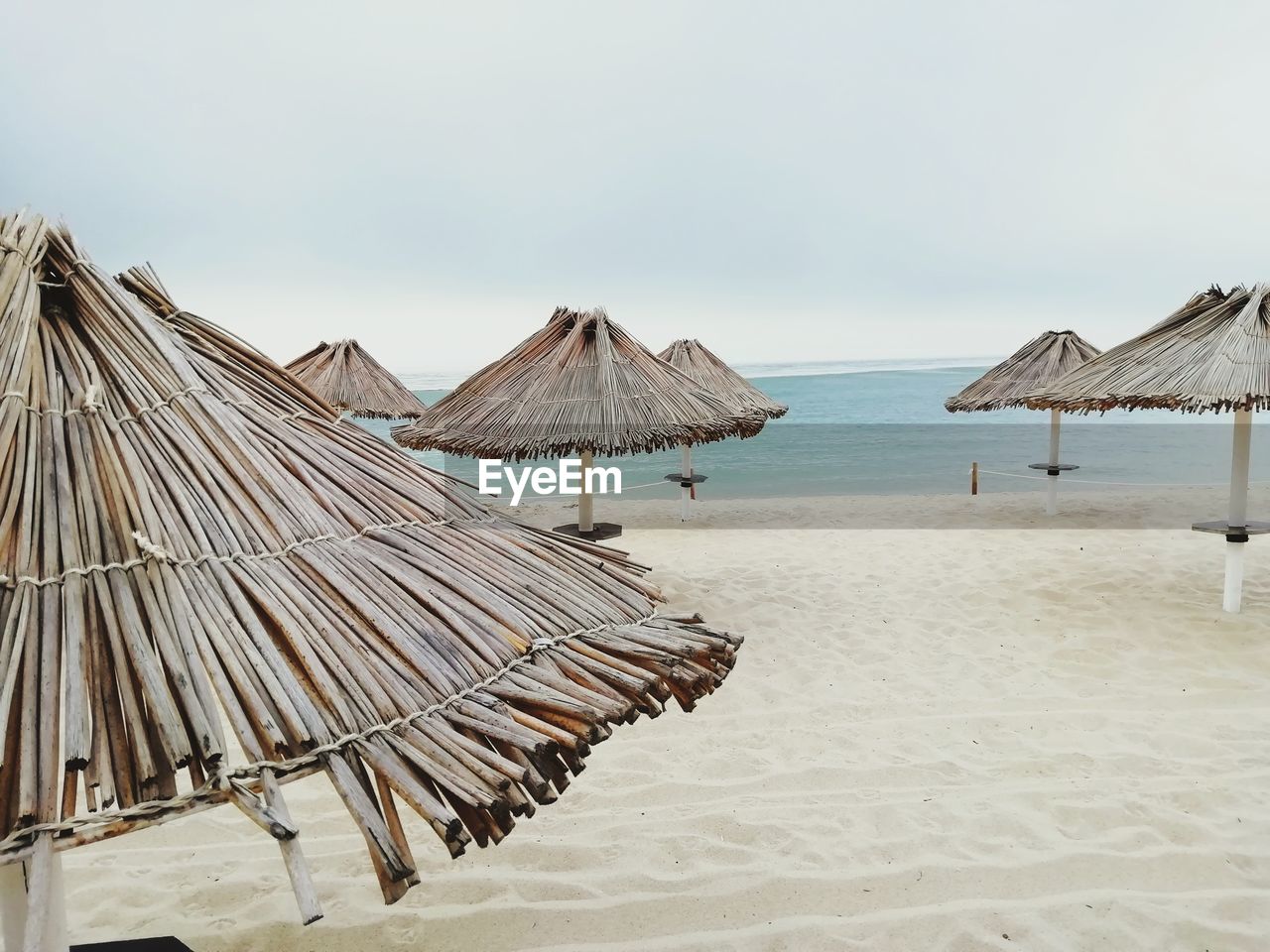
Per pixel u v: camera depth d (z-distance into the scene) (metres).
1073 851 2.32
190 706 0.82
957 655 4.13
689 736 3.24
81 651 0.85
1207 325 4.61
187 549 1.01
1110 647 4.20
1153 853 2.30
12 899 1.07
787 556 6.66
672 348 8.02
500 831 0.89
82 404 1.12
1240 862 2.24
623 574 1.54
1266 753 2.95
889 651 4.24
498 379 4.92
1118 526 7.81
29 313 1.13
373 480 1.40
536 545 1.50
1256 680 3.68
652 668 1.20
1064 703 3.49
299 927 2.06
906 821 2.53
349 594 1.07
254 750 0.81
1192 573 5.67
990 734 3.19
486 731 0.95
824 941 1.97
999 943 1.94
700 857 2.35
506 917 2.09
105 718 0.82
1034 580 5.59
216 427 1.21
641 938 2.00
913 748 3.09
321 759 0.86
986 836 2.42
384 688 0.97
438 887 2.23
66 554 0.94
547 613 1.27
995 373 8.96
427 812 0.82
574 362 4.88
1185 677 3.75
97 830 0.74
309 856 2.43
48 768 0.75
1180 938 1.94
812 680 3.84
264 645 0.93
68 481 1.01
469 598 1.22
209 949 1.99
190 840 2.54
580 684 1.12
